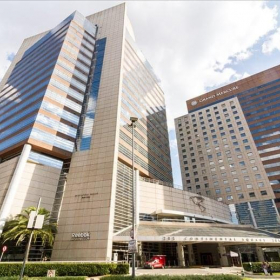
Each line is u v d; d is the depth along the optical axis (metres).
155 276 13.31
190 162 89.56
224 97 107.69
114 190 35.72
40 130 40.56
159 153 66.06
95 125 45.47
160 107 82.06
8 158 42.66
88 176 37.72
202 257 47.16
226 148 84.06
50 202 36.12
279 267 25.80
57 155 41.34
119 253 32.56
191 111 112.62
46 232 27.98
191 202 52.34
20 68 68.06
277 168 76.88
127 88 56.94
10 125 47.75
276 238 37.94
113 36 64.25
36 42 76.00
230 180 76.75
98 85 53.00
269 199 67.94
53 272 18.98
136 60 70.31
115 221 34.41
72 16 64.44
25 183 35.22
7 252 29.97
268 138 86.38
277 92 97.00
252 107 98.62
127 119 51.56
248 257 48.94
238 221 66.62
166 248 41.38
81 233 31.48
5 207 31.17
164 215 45.91
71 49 56.56
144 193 45.31
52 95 45.88
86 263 22.38
